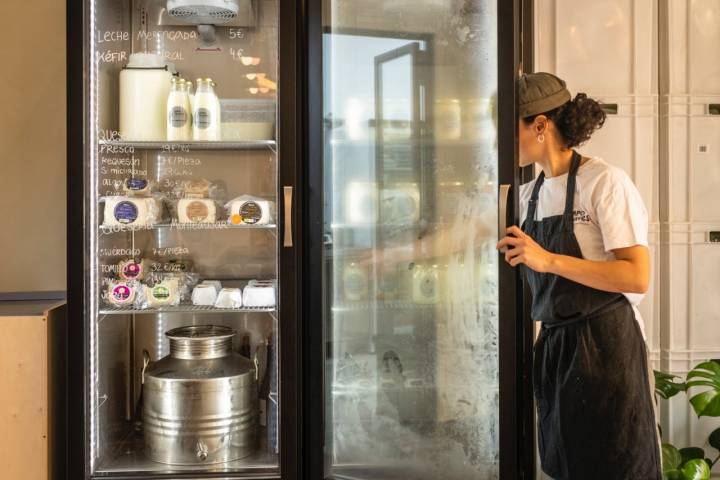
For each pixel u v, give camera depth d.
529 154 1.94
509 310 1.84
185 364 2.09
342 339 2.13
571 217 1.86
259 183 2.27
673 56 2.57
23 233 2.41
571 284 1.85
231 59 2.29
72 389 1.92
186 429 2.01
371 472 2.14
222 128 2.13
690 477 2.20
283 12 1.94
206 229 2.34
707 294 2.59
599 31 2.55
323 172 2.02
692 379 2.58
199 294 2.11
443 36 2.07
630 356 1.81
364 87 2.11
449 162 2.08
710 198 2.59
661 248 2.60
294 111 1.95
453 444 2.09
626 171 2.57
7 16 2.40
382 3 2.11
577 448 1.84
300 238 1.97
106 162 2.13
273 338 2.17
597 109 1.90
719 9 2.59
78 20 1.92
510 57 1.84
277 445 2.02
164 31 2.28
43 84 2.41
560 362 1.88
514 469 1.87
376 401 2.14
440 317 2.10
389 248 2.13
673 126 2.57
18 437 1.95
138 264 2.14
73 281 1.92
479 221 2.04
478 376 2.06
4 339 1.94
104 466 2.02
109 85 2.13
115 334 2.21
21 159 2.41
